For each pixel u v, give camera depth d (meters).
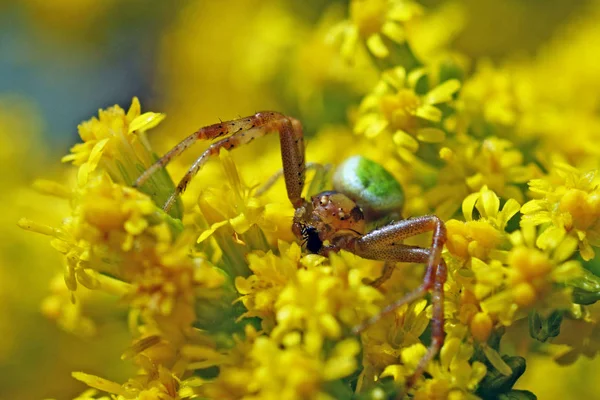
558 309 0.05
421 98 0.06
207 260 0.05
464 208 0.05
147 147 0.05
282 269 0.05
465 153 0.06
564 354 0.05
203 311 0.05
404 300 0.05
